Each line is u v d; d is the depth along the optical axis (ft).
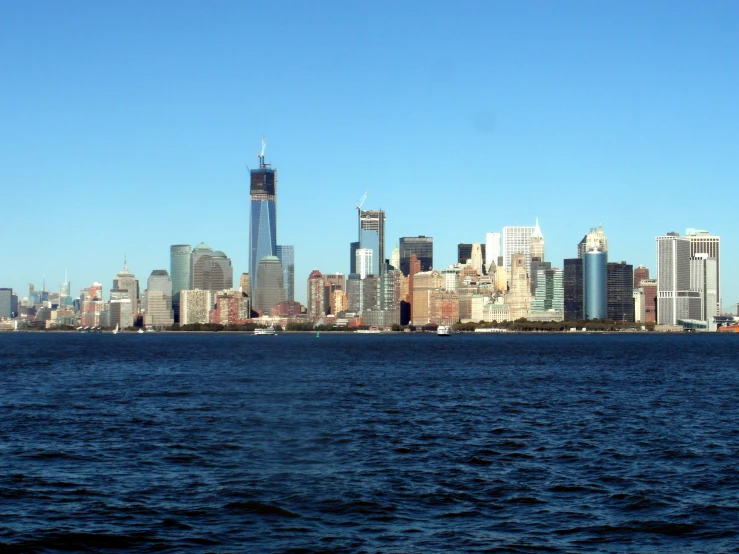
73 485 238.68
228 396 488.02
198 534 192.34
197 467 264.11
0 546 184.03
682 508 214.69
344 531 194.70
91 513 209.05
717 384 594.24
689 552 181.78
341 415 393.09
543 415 396.57
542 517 206.80
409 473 255.50
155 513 208.85
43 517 205.77
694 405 442.50
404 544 185.78
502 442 313.94
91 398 476.54
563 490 233.55
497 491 232.12
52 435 328.29
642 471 259.60
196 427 349.82
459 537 190.90
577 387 564.30
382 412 406.21
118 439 318.04
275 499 221.46
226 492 229.45
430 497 225.15
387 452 291.99
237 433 333.01
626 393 515.91
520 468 263.90
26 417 384.47
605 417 388.98
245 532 193.88
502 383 601.21
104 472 256.32
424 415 394.93
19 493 229.04
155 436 325.21
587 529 197.26
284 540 188.34
